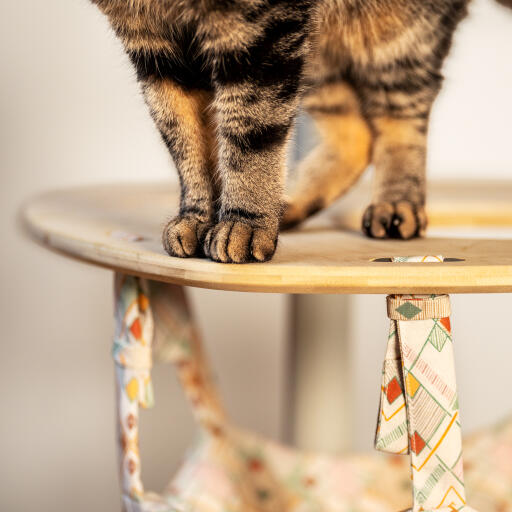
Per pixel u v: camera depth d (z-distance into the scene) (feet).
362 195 3.28
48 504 4.09
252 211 2.31
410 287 2.11
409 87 2.76
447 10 2.74
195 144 2.46
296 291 2.15
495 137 4.07
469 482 2.71
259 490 2.81
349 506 2.79
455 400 2.15
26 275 3.84
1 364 3.92
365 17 2.69
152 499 2.45
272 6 2.26
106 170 3.85
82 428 4.03
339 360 3.24
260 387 4.14
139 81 2.48
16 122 3.70
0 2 3.57
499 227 2.94
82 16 3.66
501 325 4.10
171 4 2.35
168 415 4.01
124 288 2.39
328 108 2.84
